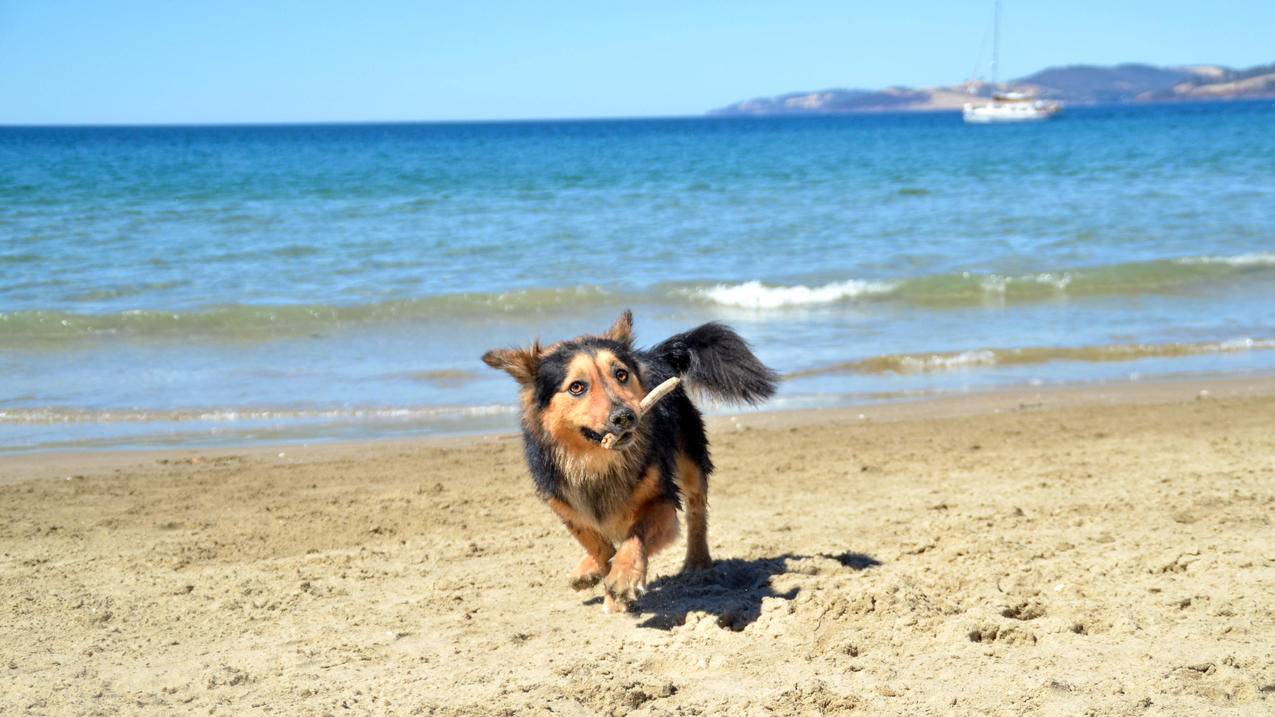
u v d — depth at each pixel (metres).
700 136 117.94
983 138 88.19
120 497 9.20
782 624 5.46
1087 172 44.41
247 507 8.89
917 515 8.13
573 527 6.11
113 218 28.67
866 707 4.48
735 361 7.21
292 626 5.95
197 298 18.84
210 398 13.17
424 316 17.98
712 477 9.76
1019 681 4.68
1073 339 16.42
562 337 16.56
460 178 44.44
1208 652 4.91
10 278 20.44
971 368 14.91
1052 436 11.12
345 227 27.72
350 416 12.55
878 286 19.69
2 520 8.48
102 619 6.09
